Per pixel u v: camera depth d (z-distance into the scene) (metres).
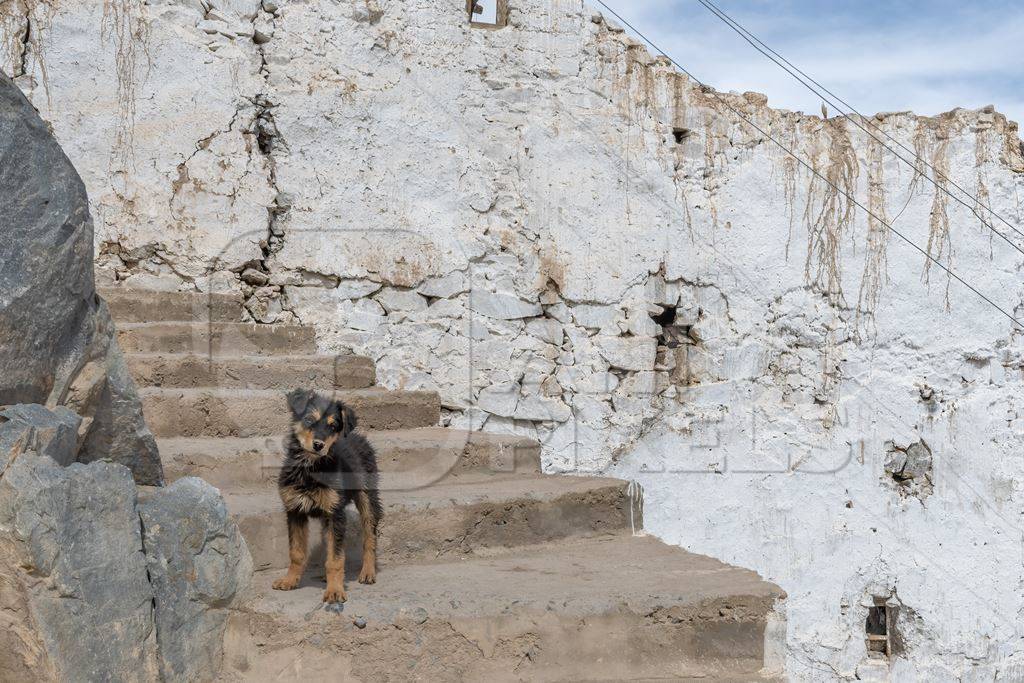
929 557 7.43
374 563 3.93
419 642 3.54
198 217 6.46
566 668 3.70
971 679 7.34
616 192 7.27
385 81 6.89
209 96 6.53
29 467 2.90
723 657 3.85
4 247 3.09
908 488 7.52
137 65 6.38
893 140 7.61
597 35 7.29
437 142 6.98
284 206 6.68
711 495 7.27
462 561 4.44
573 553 4.68
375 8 6.89
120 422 3.75
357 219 6.79
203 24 6.56
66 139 6.21
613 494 5.13
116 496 3.12
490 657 3.62
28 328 3.17
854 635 7.27
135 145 6.36
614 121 7.28
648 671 3.78
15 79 6.12
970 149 7.70
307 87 6.74
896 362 7.57
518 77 7.16
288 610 3.45
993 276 7.74
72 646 2.92
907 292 7.61
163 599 3.25
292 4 6.76
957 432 7.59
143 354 5.45
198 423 5.01
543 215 7.14
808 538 7.32
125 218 6.32
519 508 4.71
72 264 3.38
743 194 7.45
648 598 3.80
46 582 2.88
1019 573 7.59
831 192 7.54
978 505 7.59
